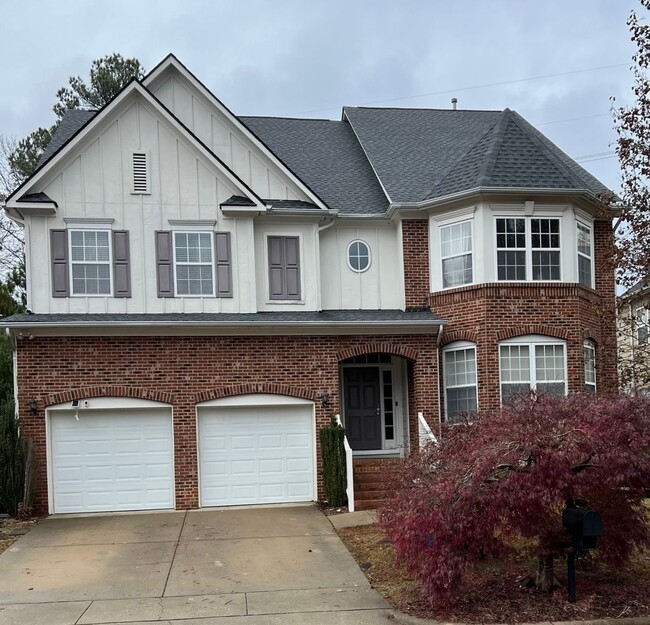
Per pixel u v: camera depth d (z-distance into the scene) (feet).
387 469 34.65
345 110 73.41
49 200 48.80
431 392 51.67
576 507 24.89
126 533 40.32
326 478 47.21
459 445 27.63
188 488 47.70
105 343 47.37
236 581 30.42
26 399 46.32
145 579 30.89
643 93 39.27
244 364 48.93
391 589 28.84
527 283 52.08
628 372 43.09
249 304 51.44
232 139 55.31
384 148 65.21
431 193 55.31
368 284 56.39
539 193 51.96
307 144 68.13
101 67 102.37
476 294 51.90
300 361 49.70
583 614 24.52
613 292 57.26
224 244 51.49
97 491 47.11
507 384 51.44
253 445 49.21
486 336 51.21
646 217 39.52
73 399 46.65
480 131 68.69
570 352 52.13
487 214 52.26
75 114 63.41
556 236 53.21
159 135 51.11
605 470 24.06
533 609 25.05
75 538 39.19
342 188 60.18
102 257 49.75
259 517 44.19
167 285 50.42
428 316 52.65
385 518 27.48
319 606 26.91
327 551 35.27
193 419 48.01
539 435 24.41
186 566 32.94
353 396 57.72
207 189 51.47
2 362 62.08
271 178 55.26
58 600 28.02
